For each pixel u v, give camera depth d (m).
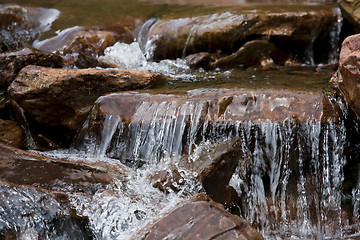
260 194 6.45
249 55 9.11
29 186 5.32
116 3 11.11
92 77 6.98
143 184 5.78
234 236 4.62
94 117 6.76
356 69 6.12
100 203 5.33
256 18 9.16
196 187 5.57
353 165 6.54
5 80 7.67
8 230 4.92
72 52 9.18
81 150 6.89
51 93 6.89
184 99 6.54
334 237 6.20
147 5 11.01
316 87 6.87
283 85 7.11
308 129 6.26
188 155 6.08
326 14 9.37
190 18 9.61
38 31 9.90
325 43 9.66
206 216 4.81
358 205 6.46
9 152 5.96
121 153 6.56
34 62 7.77
